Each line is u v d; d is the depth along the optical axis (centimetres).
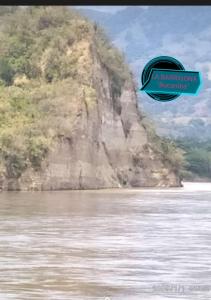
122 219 8775
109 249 5716
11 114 19150
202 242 6316
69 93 19975
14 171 17750
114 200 13275
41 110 19538
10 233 6881
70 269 4600
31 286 3928
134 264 4866
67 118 19362
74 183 19012
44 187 18125
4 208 10438
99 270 4572
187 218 9144
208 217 9356
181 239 6569
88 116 19900
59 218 8731
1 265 4750
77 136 19275
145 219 8869
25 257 5175
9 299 3506
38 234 6812
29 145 18062
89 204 11744
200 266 4791
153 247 5884
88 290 3816
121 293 3722
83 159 19438
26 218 8662
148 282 4100
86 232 7075
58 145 18675
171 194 16962
